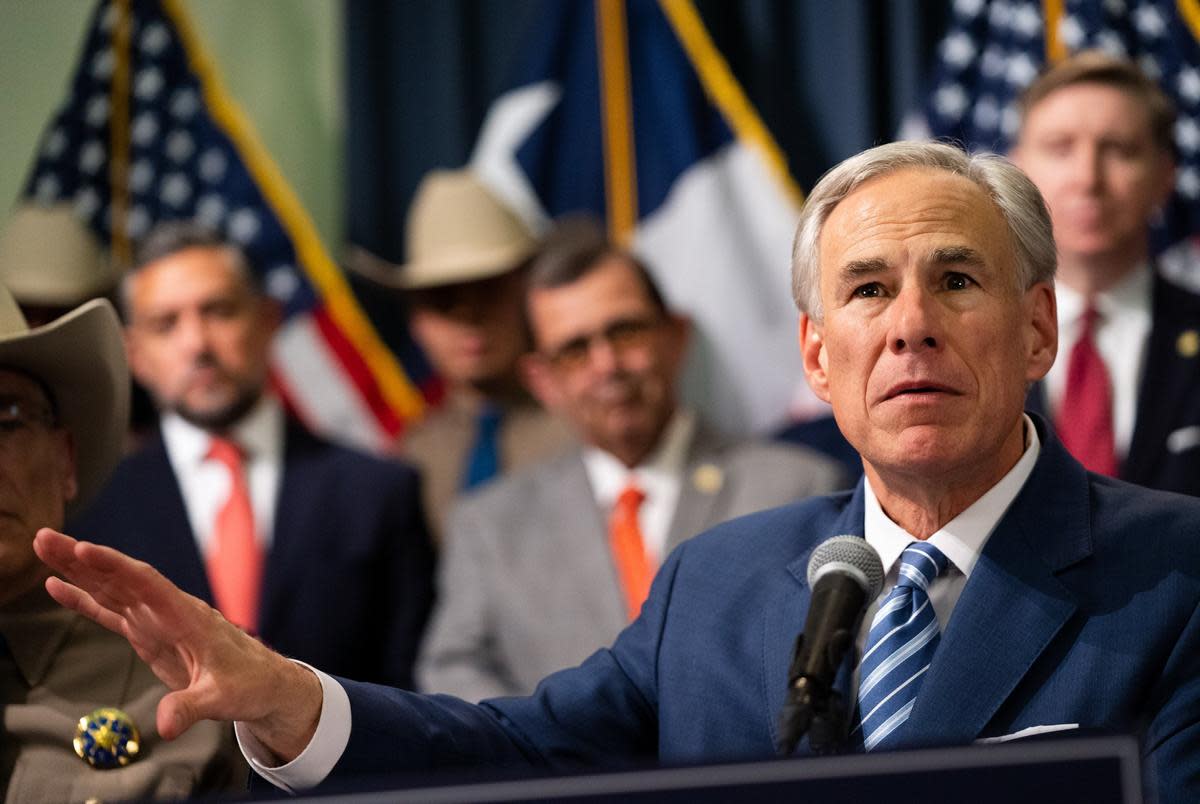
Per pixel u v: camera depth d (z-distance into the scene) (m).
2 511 4.05
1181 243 7.60
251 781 3.84
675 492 6.51
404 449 7.82
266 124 9.20
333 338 8.93
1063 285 6.49
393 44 8.98
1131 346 6.38
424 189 8.39
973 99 8.12
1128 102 6.44
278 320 7.71
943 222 3.50
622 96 8.73
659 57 8.72
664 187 8.63
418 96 8.95
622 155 8.70
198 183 9.15
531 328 6.79
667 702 3.72
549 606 6.34
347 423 8.82
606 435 6.55
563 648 6.27
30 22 9.20
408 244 8.76
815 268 3.71
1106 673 3.34
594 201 8.72
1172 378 6.24
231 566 6.85
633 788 2.58
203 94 9.22
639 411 6.52
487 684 6.26
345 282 9.01
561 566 6.40
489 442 7.72
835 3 8.38
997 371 3.44
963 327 3.44
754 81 8.56
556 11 8.88
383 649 6.88
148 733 4.09
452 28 8.94
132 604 3.22
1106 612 3.41
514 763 3.74
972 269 3.47
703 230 8.52
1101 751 2.55
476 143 8.88
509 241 8.17
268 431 7.16
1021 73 8.05
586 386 6.56
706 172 8.56
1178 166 7.63
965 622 3.45
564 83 8.84
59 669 4.17
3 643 4.18
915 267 3.47
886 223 3.52
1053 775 2.55
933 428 3.41
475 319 7.98
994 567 3.50
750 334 8.42
